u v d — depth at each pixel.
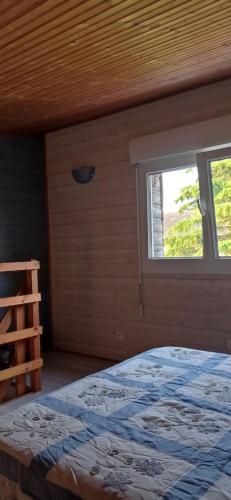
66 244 4.29
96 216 3.97
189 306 3.28
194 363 2.06
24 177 4.27
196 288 3.23
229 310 3.05
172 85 3.03
